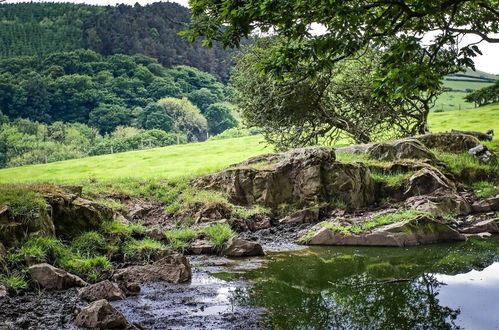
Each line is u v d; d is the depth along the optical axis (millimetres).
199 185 21406
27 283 9414
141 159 50469
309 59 10547
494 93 81812
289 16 10156
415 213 15531
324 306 8414
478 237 15203
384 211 17109
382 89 10305
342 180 19219
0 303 8273
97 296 8828
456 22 11922
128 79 174500
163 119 141250
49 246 10812
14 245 10445
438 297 8812
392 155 22422
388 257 12656
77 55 190125
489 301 8516
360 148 23875
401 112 30703
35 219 11102
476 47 9797
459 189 20688
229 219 18000
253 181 19938
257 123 30578
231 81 31266
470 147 25203
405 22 10547
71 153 122250
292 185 19641
